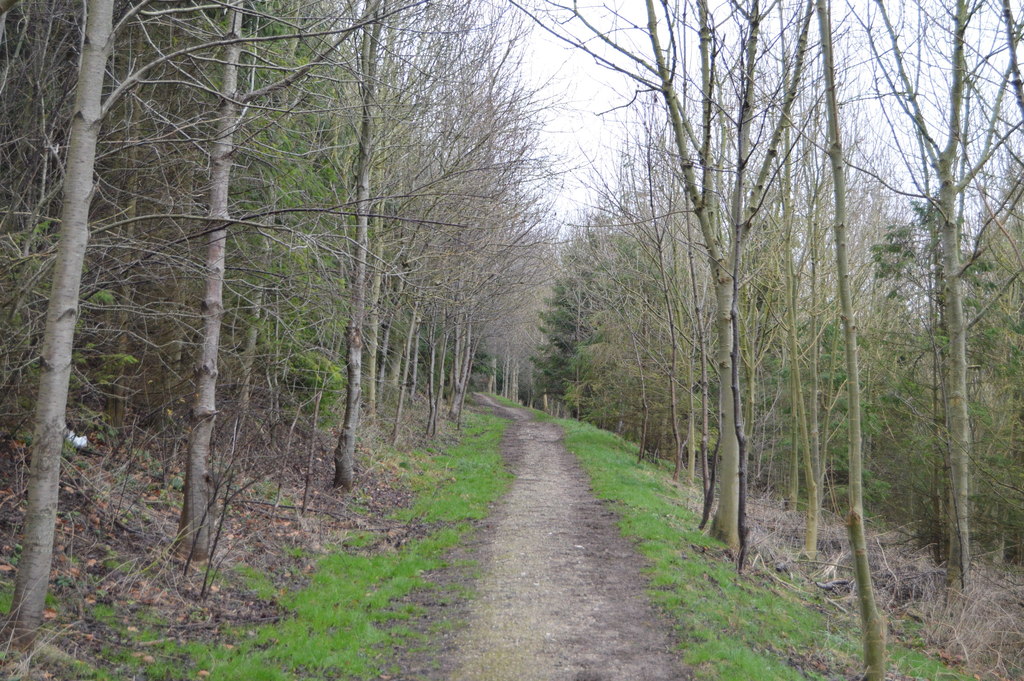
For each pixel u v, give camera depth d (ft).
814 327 49.75
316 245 25.34
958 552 34.12
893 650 28.50
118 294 29.99
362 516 39.24
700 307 51.03
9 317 22.48
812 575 38.55
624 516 42.80
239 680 18.34
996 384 41.98
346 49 35.37
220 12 32.09
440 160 46.93
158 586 22.63
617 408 90.58
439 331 85.66
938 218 40.63
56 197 27.66
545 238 61.57
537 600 26.89
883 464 54.65
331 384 43.80
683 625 24.41
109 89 29.63
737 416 31.94
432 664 20.79
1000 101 29.76
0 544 20.59
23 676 14.69
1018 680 28.04
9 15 27.55
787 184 42.50
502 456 73.10
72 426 29.99
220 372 36.83
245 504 33.30
